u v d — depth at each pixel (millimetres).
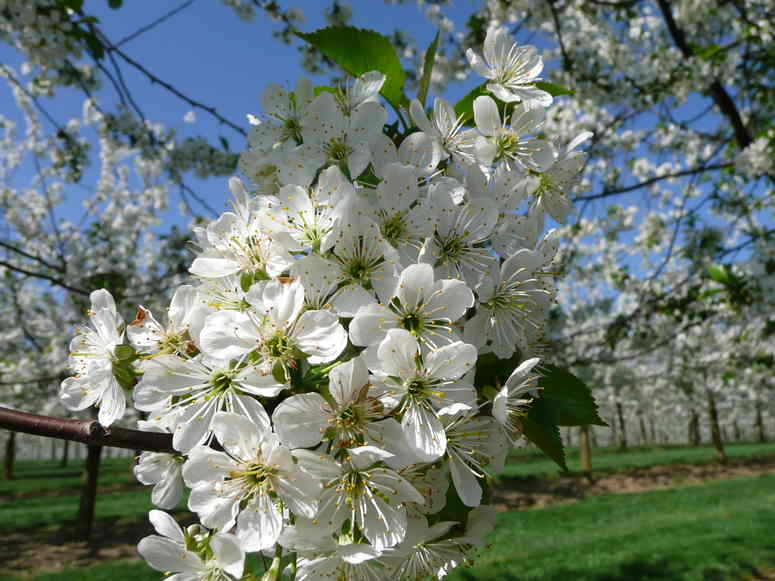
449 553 168
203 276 163
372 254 155
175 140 896
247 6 773
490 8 837
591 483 2160
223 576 152
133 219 1499
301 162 176
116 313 175
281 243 158
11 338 1782
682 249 1013
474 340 163
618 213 1259
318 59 788
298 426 140
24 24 514
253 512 142
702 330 1918
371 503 141
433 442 141
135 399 151
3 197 1520
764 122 913
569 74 842
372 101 180
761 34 793
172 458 182
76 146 807
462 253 166
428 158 173
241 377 145
